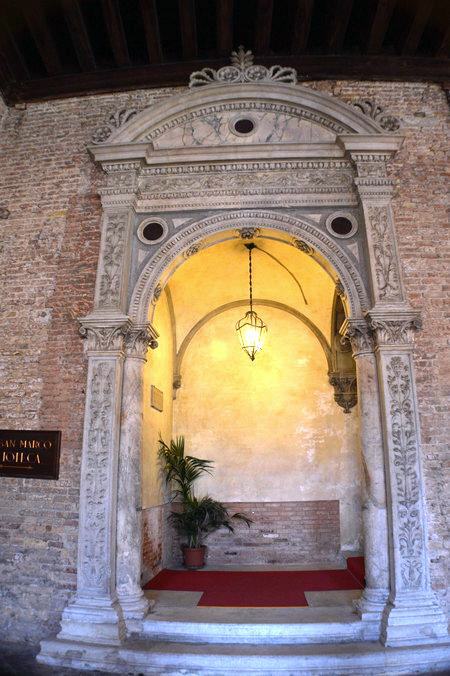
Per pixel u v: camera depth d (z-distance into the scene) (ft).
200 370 28.76
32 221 21.30
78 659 15.51
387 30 22.26
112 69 22.62
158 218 20.34
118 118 21.56
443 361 18.26
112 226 19.94
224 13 20.66
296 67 22.24
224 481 27.25
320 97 20.49
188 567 24.64
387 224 19.31
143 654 15.38
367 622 16.17
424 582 16.16
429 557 16.67
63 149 22.20
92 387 18.16
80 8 21.08
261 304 29.09
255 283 27.76
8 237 21.25
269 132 20.94
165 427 26.03
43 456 18.29
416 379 18.04
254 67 21.17
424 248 19.53
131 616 16.62
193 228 19.99
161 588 20.59
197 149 20.33
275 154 20.25
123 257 19.44
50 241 20.86
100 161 20.59
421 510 16.65
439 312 18.76
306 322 28.84
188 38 21.53
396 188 20.27
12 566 17.71
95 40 22.80
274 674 15.02
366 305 18.80
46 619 17.01
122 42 21.71
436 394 17.94
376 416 17.75
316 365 28.50
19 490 18.31
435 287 19.04
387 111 21.58
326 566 25.05
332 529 26.48
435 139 21.09
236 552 26.16
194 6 20.84
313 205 20.06
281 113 21.12
